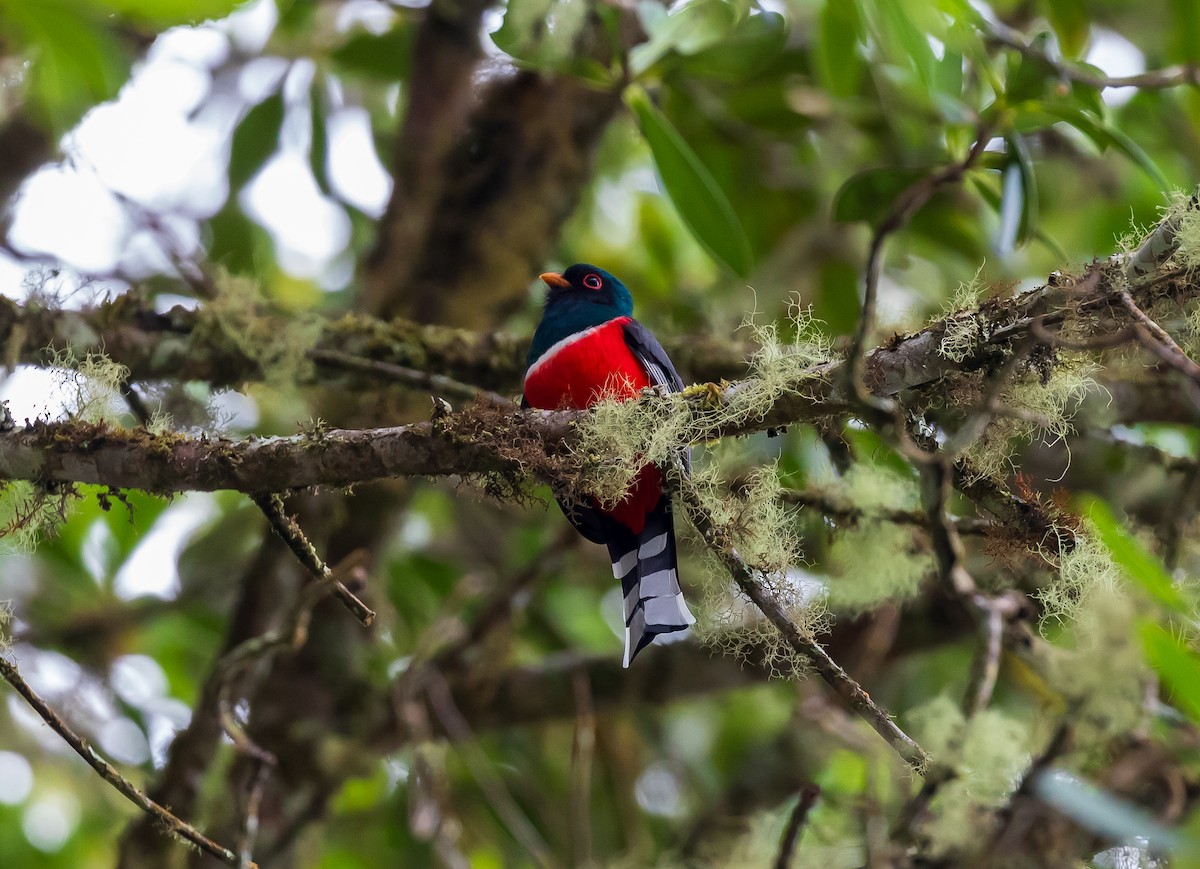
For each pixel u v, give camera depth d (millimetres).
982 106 8797
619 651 11547
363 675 11062
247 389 9844
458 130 11219
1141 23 12203
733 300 12703
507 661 11305
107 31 9000
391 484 11086
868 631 10875
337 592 7344
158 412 7684
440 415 7086
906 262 12438
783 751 10742
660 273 13445
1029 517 7102
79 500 7695
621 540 8195
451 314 11172
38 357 9258
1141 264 6355
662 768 12992
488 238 11125
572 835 11898
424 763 10258
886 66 10570
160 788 10047
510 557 13445
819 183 12742
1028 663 6980
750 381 7062
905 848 5984
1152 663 5926
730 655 11086
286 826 10367
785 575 6898
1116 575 6336
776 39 9164
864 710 6281
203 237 12836
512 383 10383
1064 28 11141
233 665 7660
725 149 12242
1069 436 10094
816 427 7941
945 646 10898
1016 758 6223
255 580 10789
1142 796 7102
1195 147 11867
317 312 10289
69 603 12320
